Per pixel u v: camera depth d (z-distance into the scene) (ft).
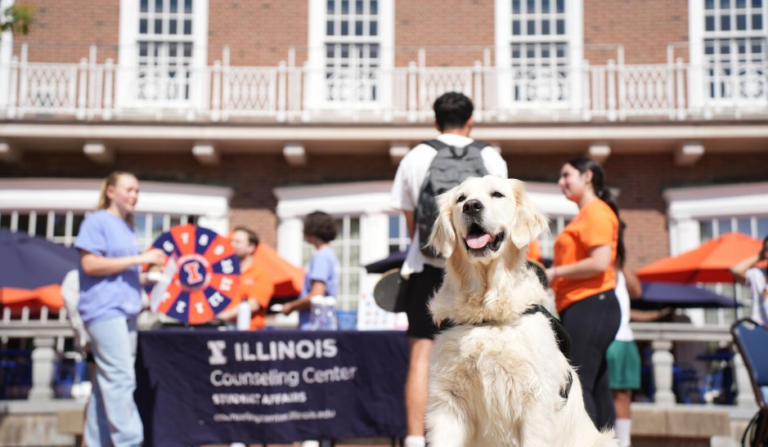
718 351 37.91
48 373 27.20
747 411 25.71
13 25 28.73
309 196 41.01
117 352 15.38
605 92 42.83
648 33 43.16
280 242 41.27
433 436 10.80
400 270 15.51
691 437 20.51
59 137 40.04
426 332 13.79
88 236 15.60
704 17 43.24
